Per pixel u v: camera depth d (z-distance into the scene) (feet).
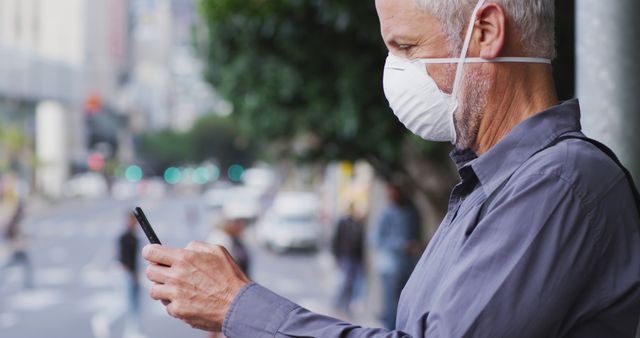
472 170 5.03
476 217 4.78
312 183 149.69
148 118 476.54
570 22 13.80
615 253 4.52
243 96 38.09
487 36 4.99
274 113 39.04
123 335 42.83
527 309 4.33
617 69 7.10
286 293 61.31
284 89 35.29
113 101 347.15
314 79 34.71
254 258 88.89
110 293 64.08
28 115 230.48
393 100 5.34
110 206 213.46
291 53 34.24
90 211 191.21
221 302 4.79
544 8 5.03
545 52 5.08
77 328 47.14
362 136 32.45
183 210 204.44
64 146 252.42
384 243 35.17
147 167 384.27
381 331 4.61
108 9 337.52
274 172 255.09
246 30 34.94
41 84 231.50
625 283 4.49
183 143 392.88
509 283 4.35
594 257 4.45
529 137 4.87
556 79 13.55
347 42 30.73
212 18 34.27
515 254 4.40
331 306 50.90
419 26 5.12
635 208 4.68
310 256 91.76
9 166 192.13
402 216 35.12
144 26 541.75
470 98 5.09
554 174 4.52
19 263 65.21
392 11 5.21
